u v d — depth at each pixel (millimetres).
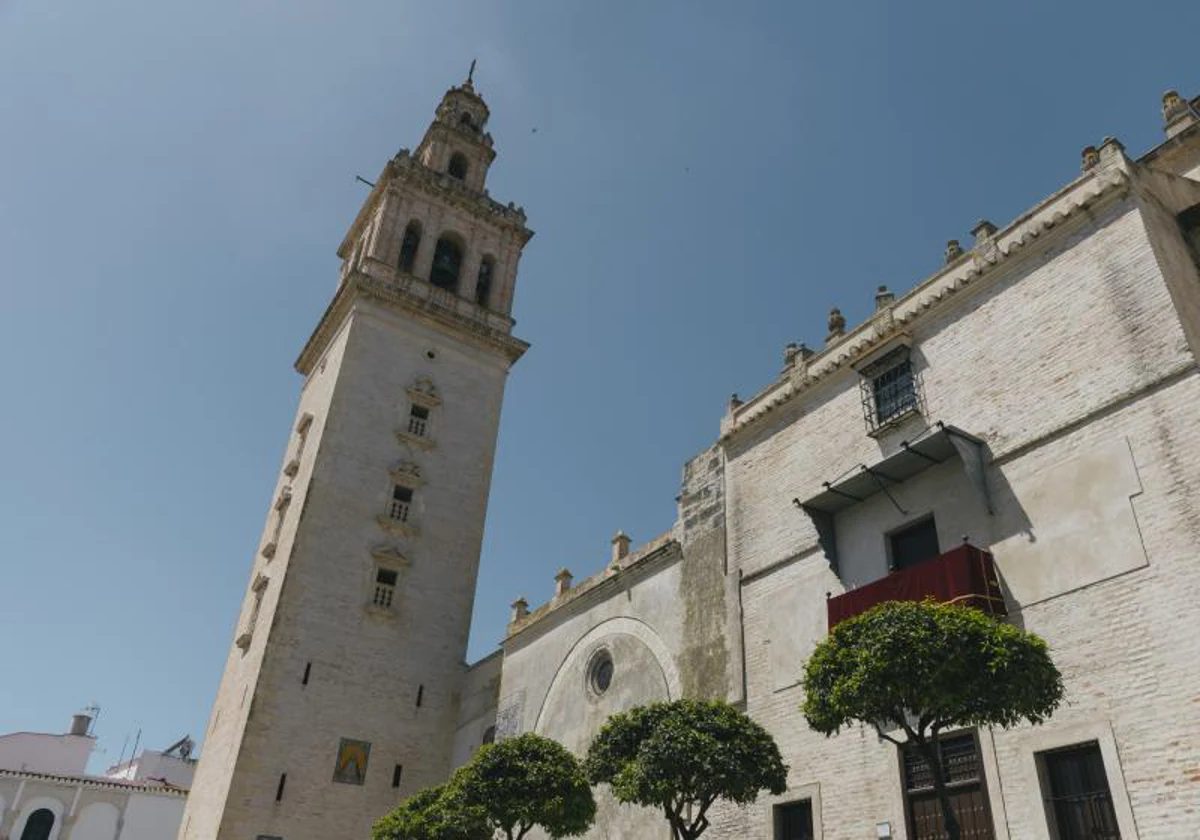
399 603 40125
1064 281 19000
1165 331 16672
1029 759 15789
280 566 39156
